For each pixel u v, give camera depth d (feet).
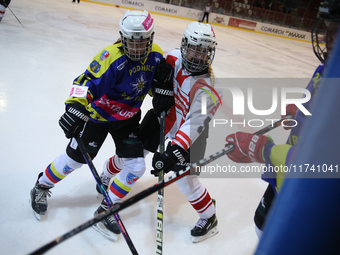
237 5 49.32
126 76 5.31
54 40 19.30
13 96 10.62
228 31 44.39
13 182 6.71
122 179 5.82
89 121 5.71
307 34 51.80
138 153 5.77
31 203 5.92
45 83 12.42
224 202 7.43
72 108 4.96
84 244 5.59
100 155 8.49
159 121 6.15
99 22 29.22
